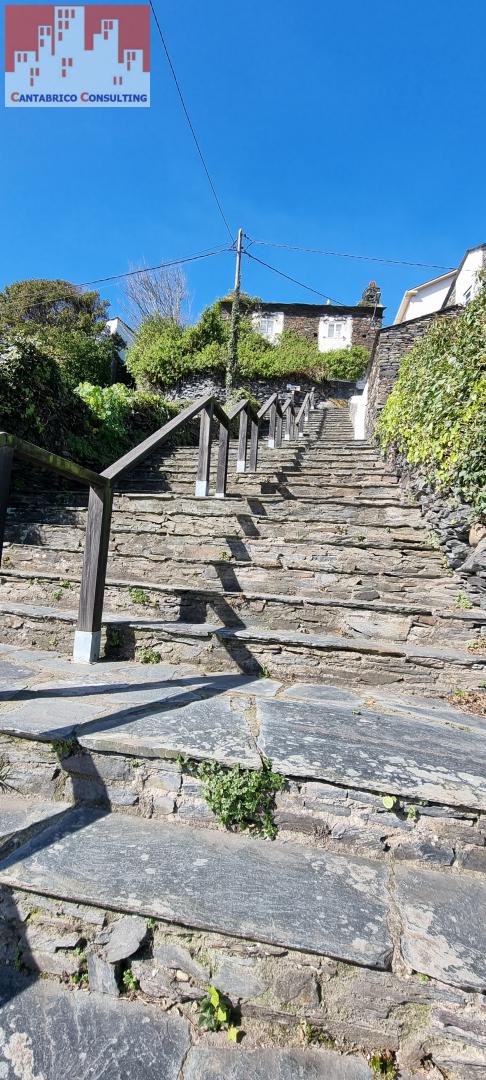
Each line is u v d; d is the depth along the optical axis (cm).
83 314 1658
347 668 224
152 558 318
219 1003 102
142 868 119
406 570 311
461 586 287
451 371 355
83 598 234
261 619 260
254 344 1488
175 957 106
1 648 252
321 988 101
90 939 109
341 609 252
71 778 147
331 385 1458
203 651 238
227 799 134
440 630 240
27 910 114
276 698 196
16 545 339
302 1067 95
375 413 793
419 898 116
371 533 347
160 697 187
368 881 120
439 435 355
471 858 127
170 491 519
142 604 276
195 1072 92
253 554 330
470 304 358
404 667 219
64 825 134
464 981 96
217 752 142
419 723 179
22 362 454
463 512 311
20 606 275
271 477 519
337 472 518
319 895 114
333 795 135
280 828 136
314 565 317
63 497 439
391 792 131
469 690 211
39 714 163
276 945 102
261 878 118
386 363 796
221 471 443
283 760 140
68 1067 92
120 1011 104
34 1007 104
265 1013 101
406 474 449
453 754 153
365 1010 99
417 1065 95
